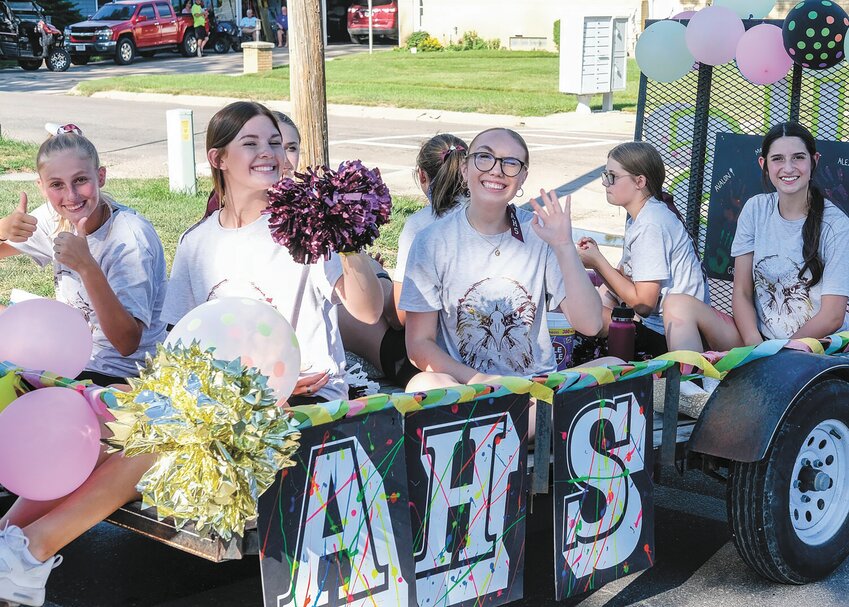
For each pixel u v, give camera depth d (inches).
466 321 154.3
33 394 119.2
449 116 770.8
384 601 122.4
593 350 184.4
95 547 166.7
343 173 123.9
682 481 198.7
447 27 1338.6
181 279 152.4
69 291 162.2
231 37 1424.7
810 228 175.8
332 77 999.0
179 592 152.2
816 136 206.8
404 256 177.9
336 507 118.1
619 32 777.6
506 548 134.9
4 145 577.9
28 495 117.9
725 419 149.0
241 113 145.1
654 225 178.5
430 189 193.6
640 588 156.1
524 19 1283.2
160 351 109.2
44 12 1337.4
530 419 147.1
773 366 150.9
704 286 185.5
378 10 1408.7
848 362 155.3
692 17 205.6
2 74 1096.8
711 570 162.7
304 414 113.5
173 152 447.8
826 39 189.6
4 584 115.4
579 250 180.9
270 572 113.9
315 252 124.2
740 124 213.2
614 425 140.9
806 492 156.9
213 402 104.5
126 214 160.2
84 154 152.6
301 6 324.2
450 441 127.6
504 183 148.9
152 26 1259.2
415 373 175.2
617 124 738.2
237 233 148.4
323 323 147.4
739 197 211.9
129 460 120.4
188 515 106.9
